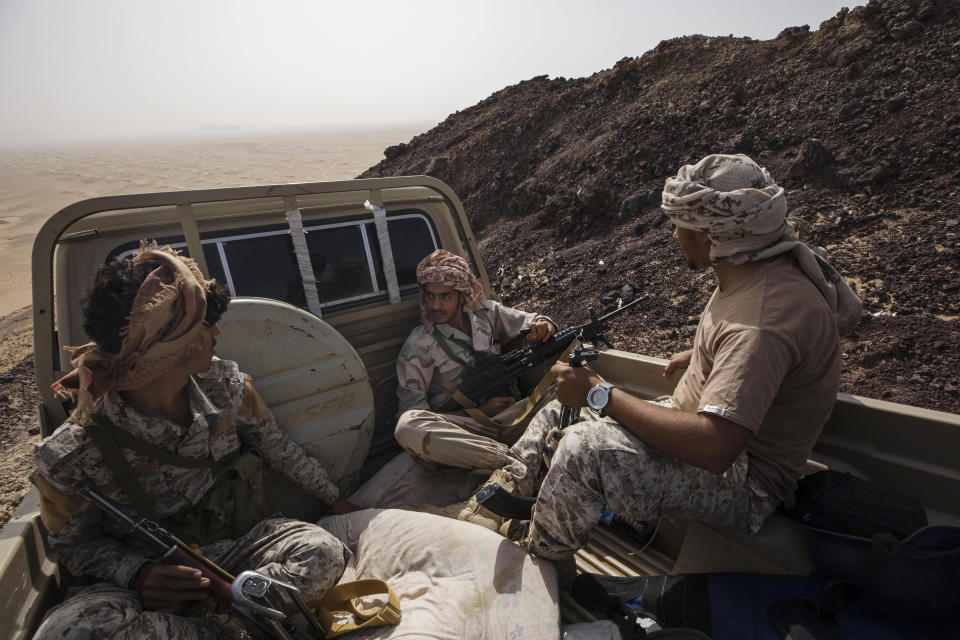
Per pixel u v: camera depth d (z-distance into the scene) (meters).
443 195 3.15
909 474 2.00
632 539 2.45
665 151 7.60
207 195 2.30
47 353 2.08
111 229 2.22
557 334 2.93
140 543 1.75
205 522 1.88
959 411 3.21
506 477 2.29
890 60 6.61
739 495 1.80
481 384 2.72
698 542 2.00
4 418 5.72
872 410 2.06
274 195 2.48
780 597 1.77
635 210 7.20
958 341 3.71
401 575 1.94
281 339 2.29
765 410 1.56
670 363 2.49
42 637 1.38
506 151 10.80
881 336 3.97
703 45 9.68
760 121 6.99
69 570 1.67
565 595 2.00
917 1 6.95
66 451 1.57
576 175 8.48
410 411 2.60
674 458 1.77
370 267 2.90
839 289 1.92
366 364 2.92
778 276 1.67
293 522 1.94
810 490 1.82
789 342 1.57
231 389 1.94
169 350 1.55
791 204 5.68
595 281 6.18
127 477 1.66
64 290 2.14
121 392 1.67
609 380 2.91
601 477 1.77
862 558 1.67
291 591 1.56
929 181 5.17
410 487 2.60
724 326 1.69
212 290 1.73
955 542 1.52
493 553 1.91
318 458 2.41
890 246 4.75
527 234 8.34
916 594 1.54
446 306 2.74
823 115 6.49
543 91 12.65
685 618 1.79
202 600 1.70
